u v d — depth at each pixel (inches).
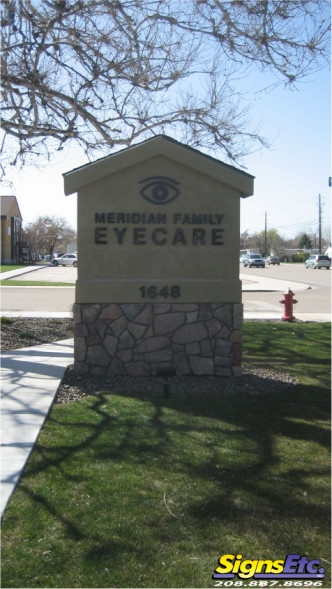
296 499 161.3
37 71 374.0
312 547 137.7
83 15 366.9
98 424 218.7
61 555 128.3
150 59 388.2
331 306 749.9
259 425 225.6
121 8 365.7
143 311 297.3
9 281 1153.4
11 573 120.8
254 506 156.0
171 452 192.1
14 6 349.4
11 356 344.5
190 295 299.1
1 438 196.9
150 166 295.4
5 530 137.3
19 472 168.1
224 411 243.0
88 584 119.2
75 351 297.6
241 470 179.9
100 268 295.4
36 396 251.6
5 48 354.9
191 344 300.4
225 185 299.7
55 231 2817.4
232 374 303.6
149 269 297.1
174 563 128.3
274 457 191.6
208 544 136.6
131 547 133.2
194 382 290.5
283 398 267.3
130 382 287.3
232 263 301.6
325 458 192.2
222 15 375.2
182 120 429.4
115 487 162.9
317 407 253.4
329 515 152.7
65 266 2191.2
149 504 153.8
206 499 158.7
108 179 293.9
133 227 295.7
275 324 536.4
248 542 138.6
